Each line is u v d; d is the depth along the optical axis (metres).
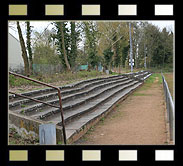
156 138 6.82
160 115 10.46
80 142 6.74
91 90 14.77
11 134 5.98
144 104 13.98
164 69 67.19
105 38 36.47
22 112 7.20
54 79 17.94
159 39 67.06
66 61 25.17
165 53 67.94
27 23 23.05
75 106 10.12
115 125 8.93
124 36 43.38
